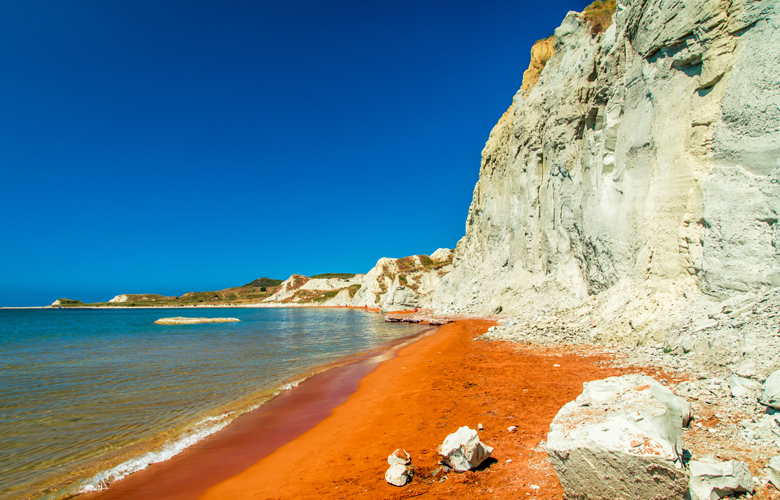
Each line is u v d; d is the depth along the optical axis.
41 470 7.54
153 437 9.12
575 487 4.46
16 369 17.72
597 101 20.17
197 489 6.62
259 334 35.91
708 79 12.62
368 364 17.50
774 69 10.70
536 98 31.50
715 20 12.32
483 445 5.91
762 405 5.89
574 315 17.86
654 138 14.96
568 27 29.25
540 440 6.54
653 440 4.00
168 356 21.53
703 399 6.75
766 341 7.67
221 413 10.78
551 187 27.19
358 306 109.06
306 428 9.43
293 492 6.06
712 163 12.38
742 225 10.88
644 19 15.68
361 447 7.60
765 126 10.73
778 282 9.79
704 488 3.91
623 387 5.37
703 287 11.80
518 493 4.94
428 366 14.82
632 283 15.00
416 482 5.69
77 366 18.33
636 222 15.66
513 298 31.16
